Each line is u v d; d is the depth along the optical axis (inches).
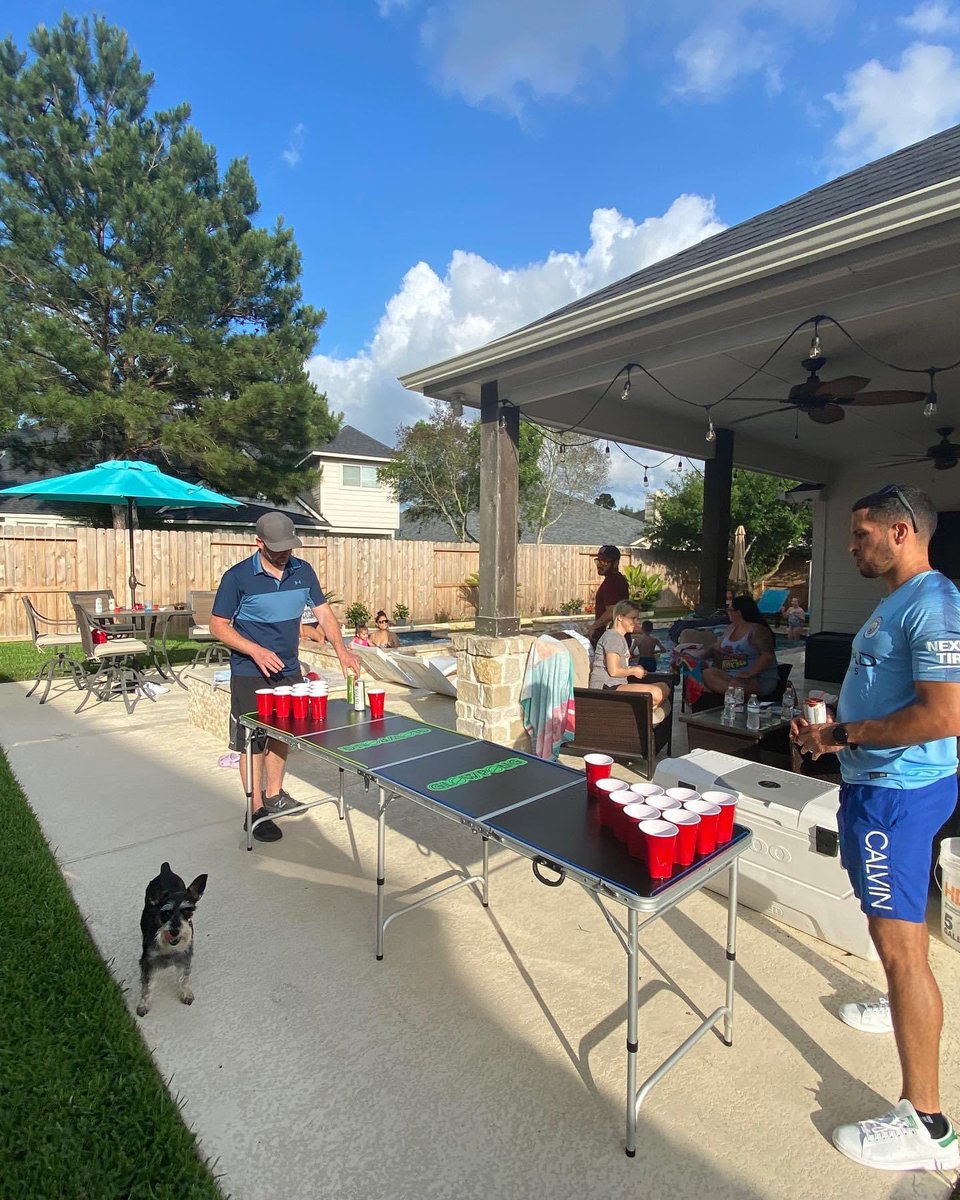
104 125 552.7
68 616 466.3
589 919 120.3
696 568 869.8
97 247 533.0
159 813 167.8
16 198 524.1
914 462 337.7
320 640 357.1
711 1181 70.2
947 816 73.5
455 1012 95.9
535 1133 75.8
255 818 151.4
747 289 132.4
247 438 579.5
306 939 113.8
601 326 154.8
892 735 69.7
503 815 90.3
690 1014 95.5
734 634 222.5
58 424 511.8
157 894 98.3
